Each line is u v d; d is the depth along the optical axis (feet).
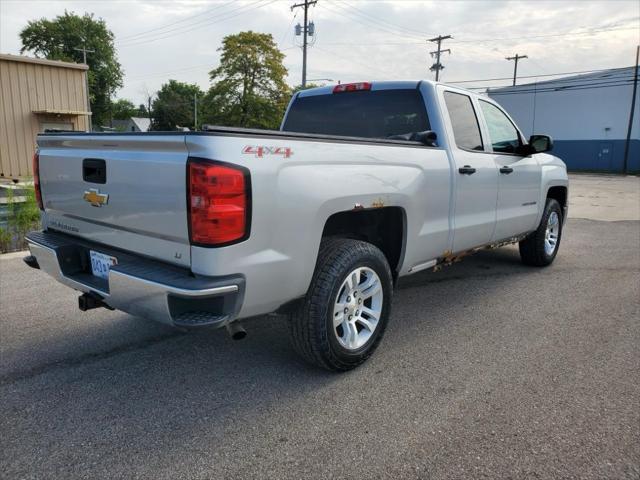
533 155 18.57
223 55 155.53
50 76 50.52
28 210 24.06
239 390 10.43
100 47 233.35
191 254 8.51
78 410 9.65
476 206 14.82
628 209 44.16
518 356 12.12
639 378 10.97
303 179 9.34
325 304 10.11
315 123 16.29
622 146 129.80
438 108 13.82
